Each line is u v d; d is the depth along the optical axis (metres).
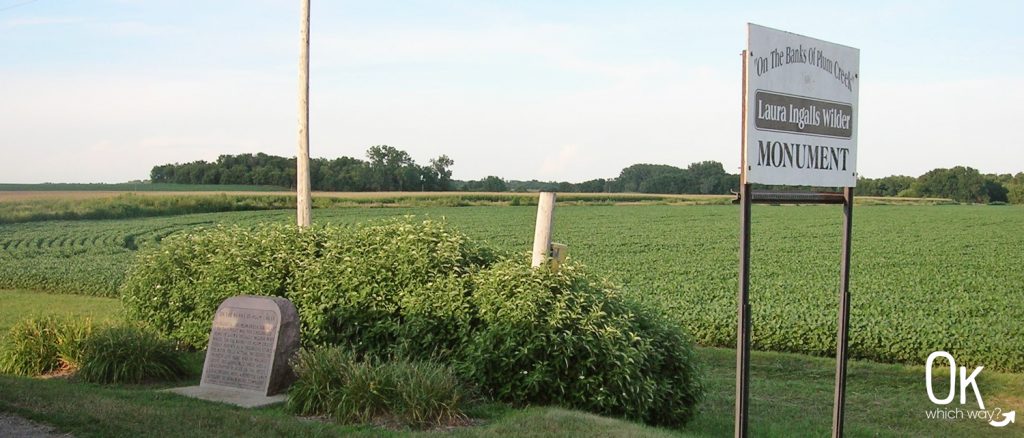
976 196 111.19
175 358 11.84
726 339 19.06
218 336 10.77
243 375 10.48
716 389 14.34
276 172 109.25
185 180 111.81
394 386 8.90
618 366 9.88
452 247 11.84
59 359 12.13
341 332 11.85
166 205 70.75
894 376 15.99
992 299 24.33
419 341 10.91
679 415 10.74
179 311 14.18
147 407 8.54
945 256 38.47
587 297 10.50
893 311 21.52
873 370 16.50
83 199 71.19
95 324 13.03
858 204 93.25
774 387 14.64
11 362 11.91
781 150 6.95
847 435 11.44
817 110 7.25
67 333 12.25
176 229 55.12
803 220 63.06
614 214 70.50
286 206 76.19
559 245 11.12
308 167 17.48
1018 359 16.38
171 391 10.26
